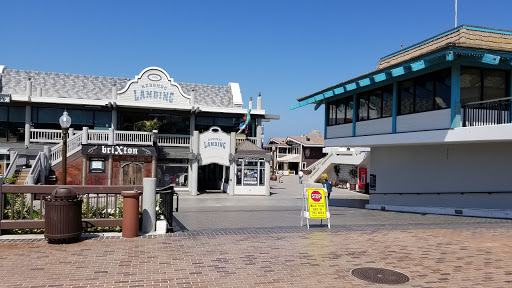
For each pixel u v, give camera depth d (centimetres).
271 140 7669
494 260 749
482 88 1482
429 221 1339
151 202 991
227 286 596
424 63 1416
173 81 3048
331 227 1141
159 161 2972
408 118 1680
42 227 905
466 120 1433
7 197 1003
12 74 3000
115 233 962
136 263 714
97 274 646
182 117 3150
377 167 2177
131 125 3048
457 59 1402
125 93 2939
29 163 2645
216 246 859
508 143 1455
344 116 2245
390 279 636
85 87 3109
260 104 3300
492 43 1480
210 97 3403
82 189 941
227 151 2958
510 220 1341
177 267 693
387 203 2073
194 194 2883
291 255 786
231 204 2306
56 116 2906
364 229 1096
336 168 4272
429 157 1802
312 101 2298
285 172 6788
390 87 1816
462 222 1291
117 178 2709
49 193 909
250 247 853
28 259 729
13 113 2817
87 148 2605
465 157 1619
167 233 1002
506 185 1459
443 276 652
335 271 678
